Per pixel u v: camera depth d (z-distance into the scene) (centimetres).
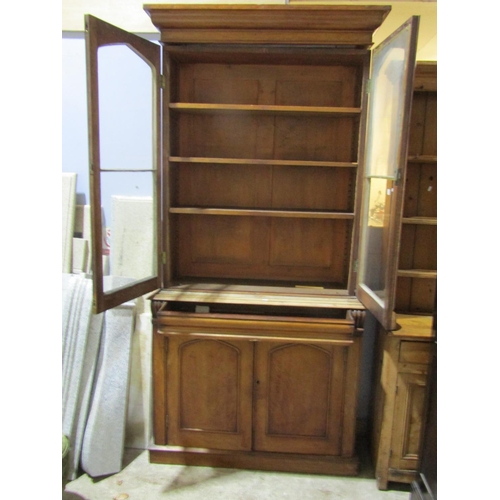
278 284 226
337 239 228
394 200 159
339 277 230
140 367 221
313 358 197
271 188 227
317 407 201
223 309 215
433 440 163
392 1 205
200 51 198
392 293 162
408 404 191
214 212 205
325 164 198
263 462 205
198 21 187
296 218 228
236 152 224
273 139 223
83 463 201
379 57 183
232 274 234
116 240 225
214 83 218
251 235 230
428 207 215
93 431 201
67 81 225
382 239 178
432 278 216
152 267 215
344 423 200
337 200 225
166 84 199
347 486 198
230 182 228
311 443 204
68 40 221
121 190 228
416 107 210
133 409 223
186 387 204
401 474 194
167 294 203
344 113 200
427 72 197
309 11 181
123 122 224
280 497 190
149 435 223
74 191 227
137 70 219
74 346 208
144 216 222
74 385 205
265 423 203
